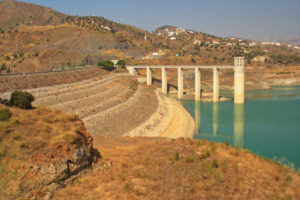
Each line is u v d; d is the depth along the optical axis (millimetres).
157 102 104125
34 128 22141
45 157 19203
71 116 27094
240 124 82688
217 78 129500
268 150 57219
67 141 21344
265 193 21016
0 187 16156
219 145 36562
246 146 60688
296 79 198125
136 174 24203
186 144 37125
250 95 146250
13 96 28969
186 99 138250
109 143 39062
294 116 90625
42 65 142500
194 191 20844
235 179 23406
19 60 140875
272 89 172125
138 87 120750
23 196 16656
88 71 111562
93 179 22078
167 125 77062
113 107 78250
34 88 68188
